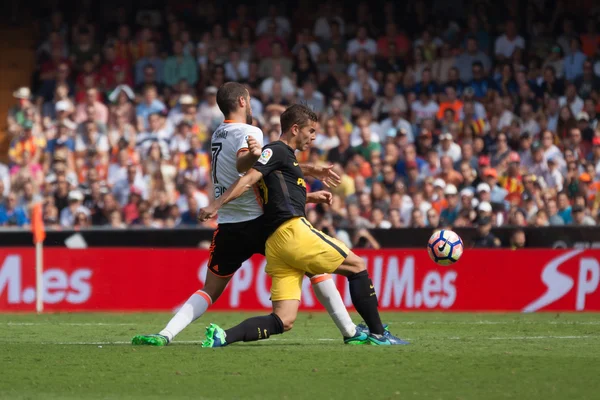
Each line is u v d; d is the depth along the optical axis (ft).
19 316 132.46
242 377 62.13
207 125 201.36
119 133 200.54
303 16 236.63
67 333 98.99
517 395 55.47
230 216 77.61
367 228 150.10
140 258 146.72
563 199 173.99
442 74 215.31
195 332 99.96
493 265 146.10
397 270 146.82
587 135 199.21
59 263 146.20
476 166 189.98
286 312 78.43
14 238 149.59
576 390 57.16
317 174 85.61
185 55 221.46
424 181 175.32
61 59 229.45
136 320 122.83
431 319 125.70
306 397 54.95
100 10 242.37
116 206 174.40
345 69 220.02
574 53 218.18
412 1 231.30
